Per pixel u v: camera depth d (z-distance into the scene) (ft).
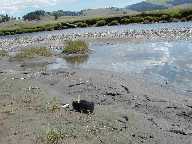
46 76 106.22
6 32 449.48
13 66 138.62
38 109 65.21
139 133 55.06
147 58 132.87
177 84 88.74
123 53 151.84
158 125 59.57
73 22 432.66
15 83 93.09
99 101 75.61
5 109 65.36
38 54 165.68
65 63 136.87
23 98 74.23
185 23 296.71
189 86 85.97
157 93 79.97
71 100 74.23
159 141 52.54
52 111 63.72
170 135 55.06
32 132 53.26
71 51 164.76
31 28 447.42
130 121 60.59
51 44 216.13
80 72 109.09
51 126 55.47
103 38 223.51
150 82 91.91
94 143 49.75
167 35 201.16
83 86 87.86
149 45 169.27
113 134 53.52
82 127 55.52
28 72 118.11
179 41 171.73
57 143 49.39
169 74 101.55
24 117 60.54
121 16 399.85
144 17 374.84
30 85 89.76
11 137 52.08
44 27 436.35
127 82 91.35
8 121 58.80
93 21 414.62
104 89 83.71
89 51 166.71
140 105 71.51
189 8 357.61
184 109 67.67
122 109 68.59
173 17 346.54
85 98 78.18
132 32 240.32
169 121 62.39
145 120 61.72
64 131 53.26
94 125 56.85
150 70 109.50
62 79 98.32
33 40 262.67
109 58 141.38
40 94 78.23
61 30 393.50
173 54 136.15
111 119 60.80
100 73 105.60
